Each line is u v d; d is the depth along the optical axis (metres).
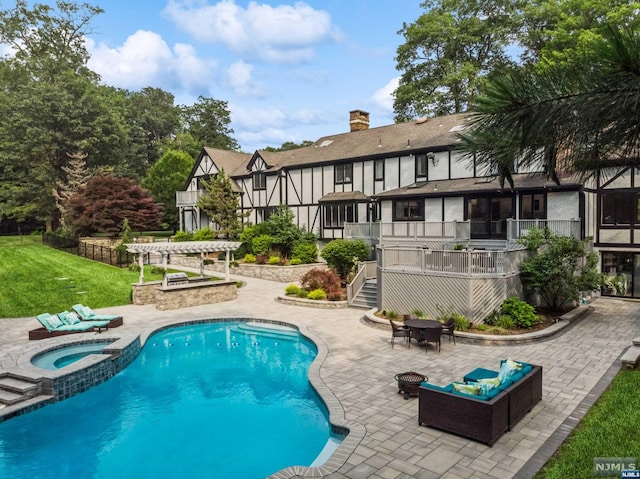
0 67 50.06
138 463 8.43
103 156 48.34
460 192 23.22
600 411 8.70
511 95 3.62
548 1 33.91
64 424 10.10
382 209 28.14
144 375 13.28
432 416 8.33
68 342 14.50
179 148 65.06
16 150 44.94
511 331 14.80
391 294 17.91
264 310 20.59
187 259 33.66
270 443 9.04
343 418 8.88
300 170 34.38
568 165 4.02
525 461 7.06
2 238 47.16
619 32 3.06
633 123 3.34
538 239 17.59
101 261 31.62
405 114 45.62
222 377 13.06
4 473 8.19
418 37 40.59
